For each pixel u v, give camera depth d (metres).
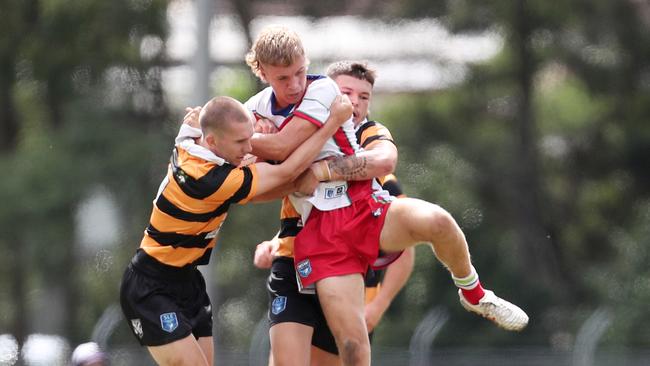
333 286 23.39
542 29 87.50
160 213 23.88
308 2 91.31
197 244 24.11
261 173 23.23
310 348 25.02
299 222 25.17
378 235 23.48
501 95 89.38
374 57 90.88
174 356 23.92
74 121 82.31
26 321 88.00
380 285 31.08
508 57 88.75
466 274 23.83
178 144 23.81
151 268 24.12
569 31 87.38
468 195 84.81
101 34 86.56
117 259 81.06
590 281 81.62
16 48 90.25
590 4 86.19
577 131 91.56
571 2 86.25
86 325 82.25
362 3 91.44
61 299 83.94
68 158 80.38
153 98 86.88
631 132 91.06
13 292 88.06
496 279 81.25
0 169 82.38
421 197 82.75
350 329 23.31
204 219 23.72
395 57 90.94
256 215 83.12
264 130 23.78
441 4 87.62
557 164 92.25
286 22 92.56
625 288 74.06
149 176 81.00
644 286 73.12
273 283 25.41
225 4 93.06
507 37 87.88
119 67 86.75
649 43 86.62
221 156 23.28
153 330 23.98
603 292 77.31
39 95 90.75
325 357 26.19
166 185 23.78
